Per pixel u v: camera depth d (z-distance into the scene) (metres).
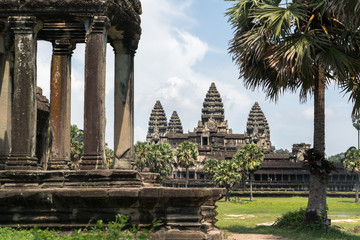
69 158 18.45
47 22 18.16
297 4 20.06
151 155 128.75
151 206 12.86
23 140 13.92
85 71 14.11
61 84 18.27
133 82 17.67
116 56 17.45
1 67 15.84
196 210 13.30
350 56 20.73
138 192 12.70
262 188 147.00
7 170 13.62
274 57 20.33
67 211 12.98
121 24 16.08
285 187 150.88
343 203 104.50
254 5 21.88
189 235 12.97
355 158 117.44
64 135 18.14
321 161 21.86
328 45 20.50
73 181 13.61
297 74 22.17
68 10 14.23
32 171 13.54
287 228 23.58
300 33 20.61
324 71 22.42
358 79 21.62
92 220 12.93
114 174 13.55
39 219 12.99
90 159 13.85
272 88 23.39
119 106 17.27
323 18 21.05
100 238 9.48
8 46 15.82
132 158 17.38
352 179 151.00
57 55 18.34
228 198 111.81
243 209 75.25
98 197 12.70
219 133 198.00
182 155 127.69
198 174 161.62
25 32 14.28
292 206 89.62
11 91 15.98
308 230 21.72
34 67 14.52
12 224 13.00
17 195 12.84
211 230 16.84
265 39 20.92
